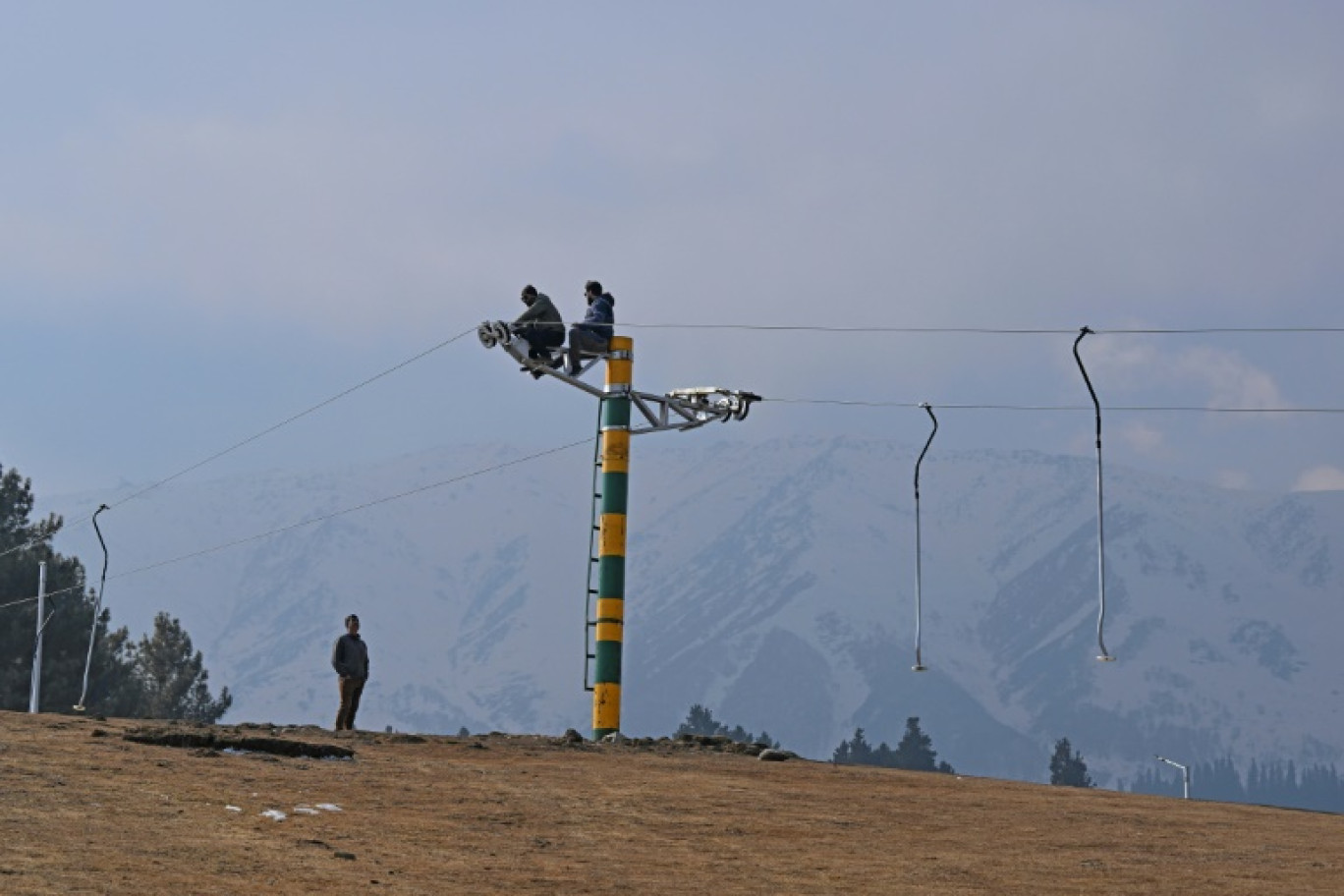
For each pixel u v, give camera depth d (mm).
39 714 40719
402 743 41312
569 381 51469
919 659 41250
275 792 31844
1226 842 33344
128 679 111562
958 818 35031
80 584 110625
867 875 28562
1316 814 39312
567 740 44750
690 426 53875
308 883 24891
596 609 51625
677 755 43406
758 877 27922
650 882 26953
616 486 51781
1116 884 28688
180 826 27844
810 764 42906
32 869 23953
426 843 28750
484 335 50719
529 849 28969
